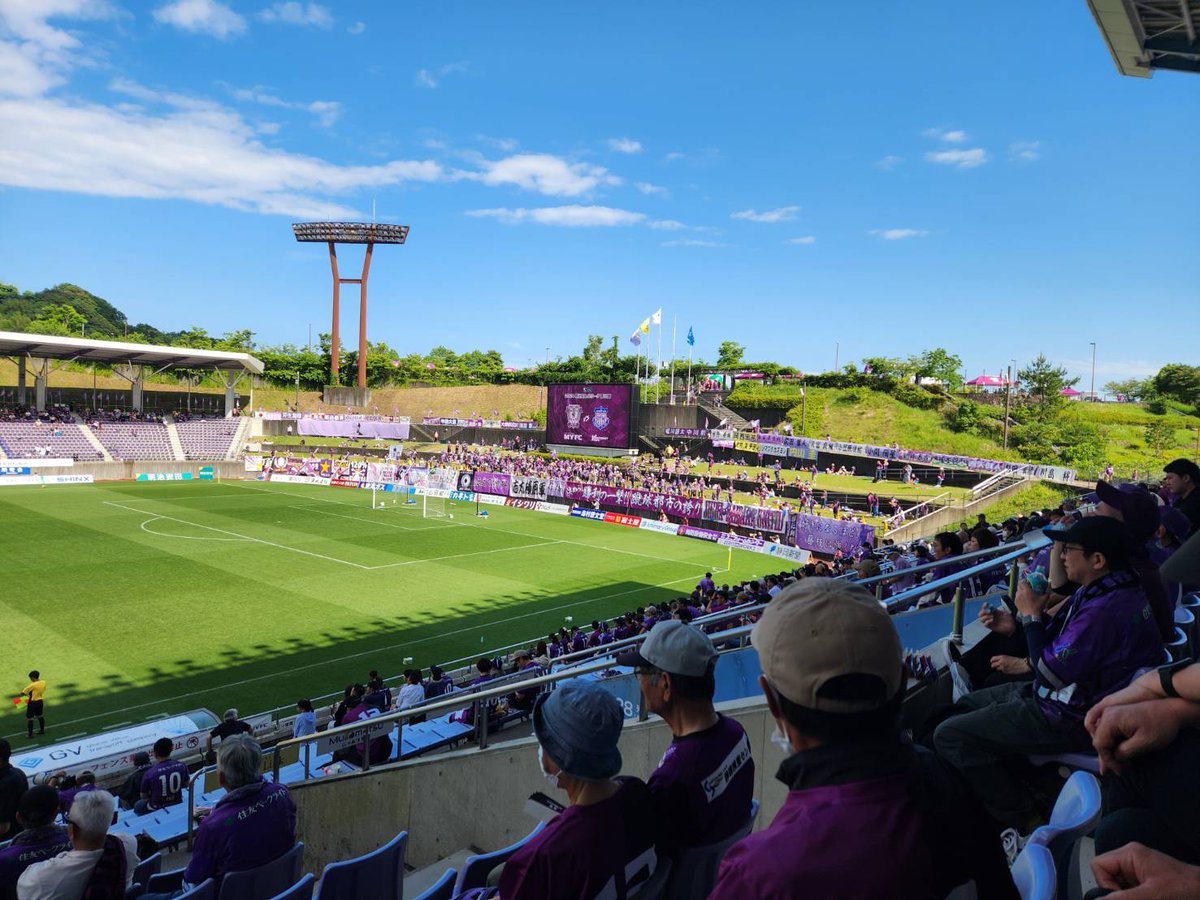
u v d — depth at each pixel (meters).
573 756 2.87
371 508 59.97
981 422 69.31
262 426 85.81
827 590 2.02
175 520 50.97
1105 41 14.76
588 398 58.25
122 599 32.62
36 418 73.31
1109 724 2.26
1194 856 2.15
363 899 6.01
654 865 3.12
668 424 70.56
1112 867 2.08
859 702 1.87
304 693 24.11
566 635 22.98
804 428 73.75
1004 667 4.74
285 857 6.14
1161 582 4.20
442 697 18.55
